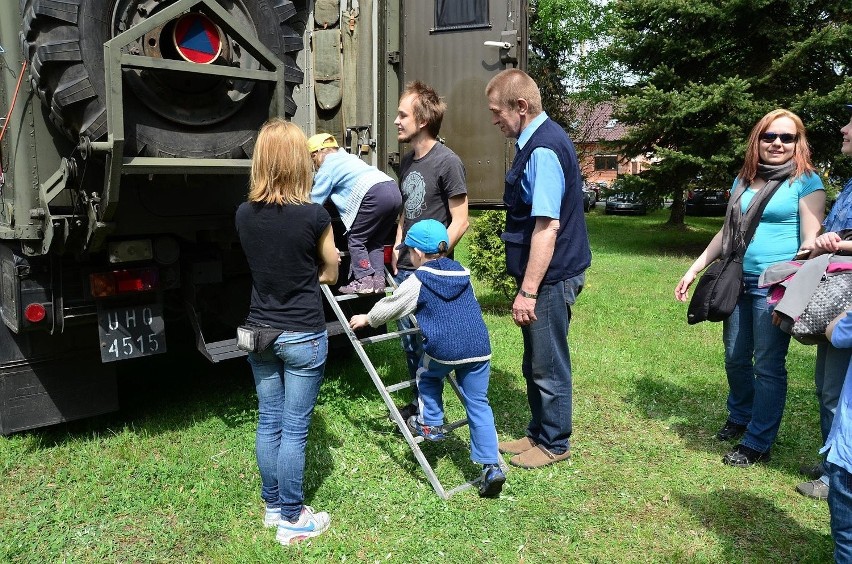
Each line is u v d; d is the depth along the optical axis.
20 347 3.68
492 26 5.43
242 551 2.93
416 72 5.64
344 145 5.34
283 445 2.96
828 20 14.39
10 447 3.87
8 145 3.43
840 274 2.94
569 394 3.81
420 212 4.05
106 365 3.94
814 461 3.94
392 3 5.52
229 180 3.84
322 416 4.43
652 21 15.55
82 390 3.86
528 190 3.55
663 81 15.23
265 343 2.81
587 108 28.17
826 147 14.28
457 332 3.29
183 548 2.99
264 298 2.89
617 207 27.61
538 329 3.68
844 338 2.37
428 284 3.31
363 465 3.77
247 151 3.43
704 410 4.79
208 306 4.39
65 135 3.40
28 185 3.39
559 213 3.48
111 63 2.84
